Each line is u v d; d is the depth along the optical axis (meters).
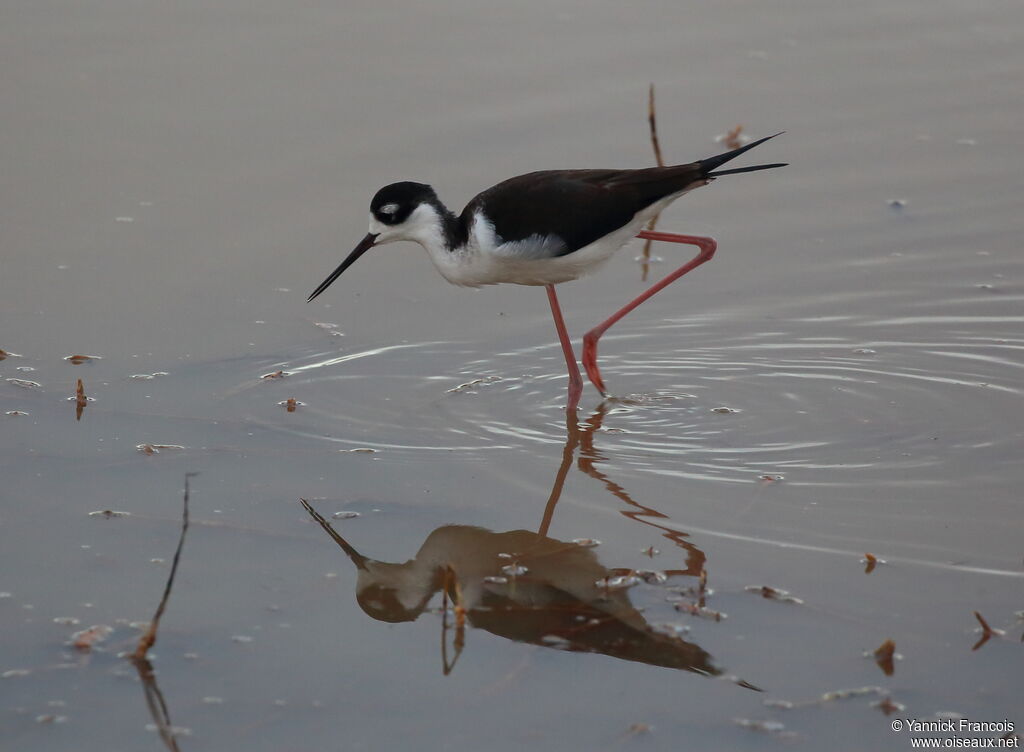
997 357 10.64
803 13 16.06
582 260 10.16
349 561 7.84
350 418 9.65
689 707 6.49
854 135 13.77
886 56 15.11
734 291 11.80
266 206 12.41
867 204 12.80
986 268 11.86
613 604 7.39
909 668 6.74
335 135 13.37
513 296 11.84
